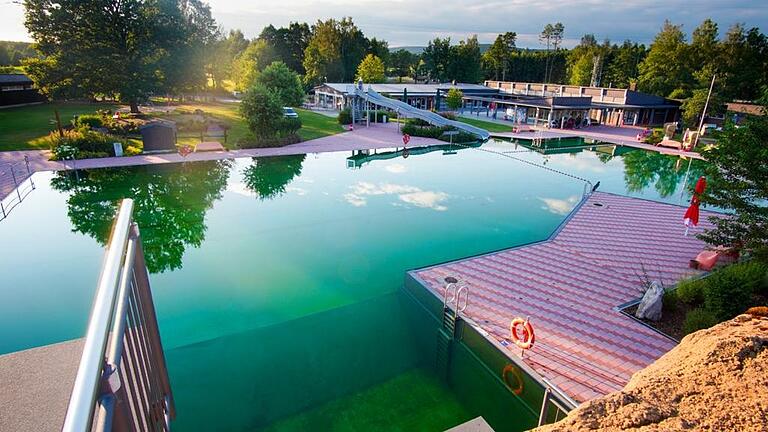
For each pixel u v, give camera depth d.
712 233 10.66
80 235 13.85
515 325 7.58
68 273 11.45
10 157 21.59
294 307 10.37
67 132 24.41
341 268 12.49
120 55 34.19
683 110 41.47
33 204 16.39
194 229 15.16
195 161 23.52
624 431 1.84
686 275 11.16
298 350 8.75
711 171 10.35
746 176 9.95
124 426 1.57
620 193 20.69
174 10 37.69
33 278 11.16
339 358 8.52
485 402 7.55
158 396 2.82
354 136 33.44
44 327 9.20
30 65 32.16
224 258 12.95
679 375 2.25
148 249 13.49
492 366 8.02
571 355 7.75
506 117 45.69
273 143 27.98
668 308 9.30
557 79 91.94
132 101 35.12
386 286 11.50
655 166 26.75
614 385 7.02
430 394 7.65
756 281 8.41
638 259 12.13
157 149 24.53
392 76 96.56
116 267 1.82
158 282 11.44
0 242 13.20
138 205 17.14
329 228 15.58
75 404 1.17
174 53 36.94
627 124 44.59
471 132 34.16
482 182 22.25
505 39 91.56
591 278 10.89
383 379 7.97
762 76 47.28
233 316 9.93
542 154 29.91
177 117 34.25
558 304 9.53
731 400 2.00
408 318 10.00
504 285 10.30
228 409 7.13
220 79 59.69
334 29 75.38
